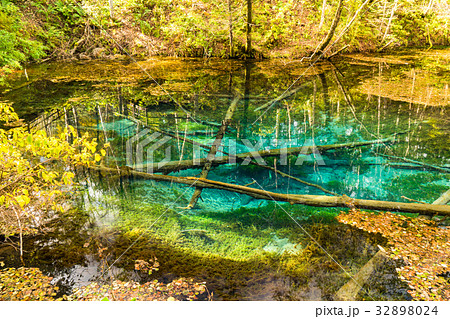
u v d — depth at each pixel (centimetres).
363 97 681
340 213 325
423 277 236
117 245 269
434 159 434
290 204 343
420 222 308
